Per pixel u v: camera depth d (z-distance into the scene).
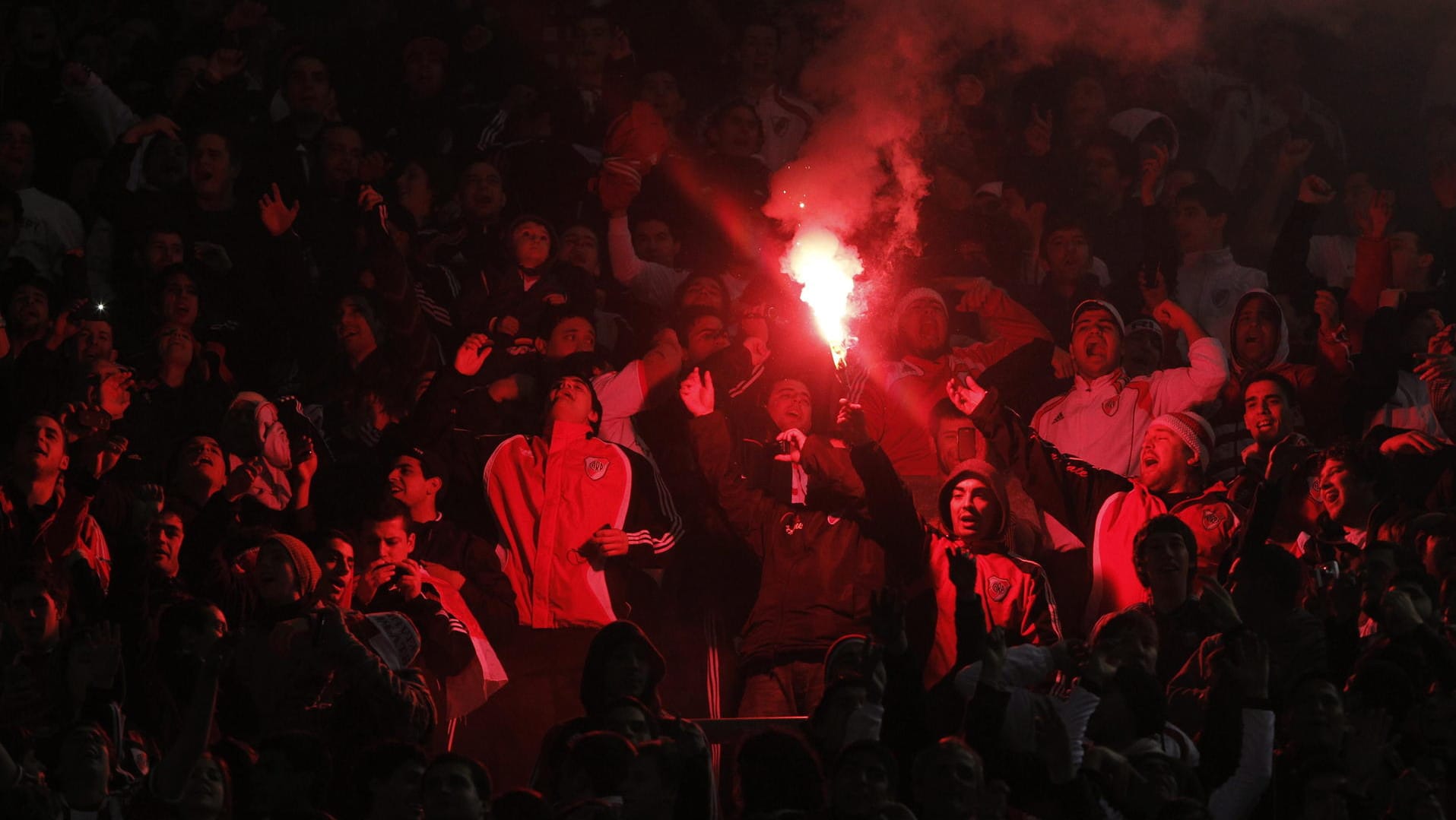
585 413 17.06
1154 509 16.52
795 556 15.61
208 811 11.11
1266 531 13.34
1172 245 22.53
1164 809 9.81
